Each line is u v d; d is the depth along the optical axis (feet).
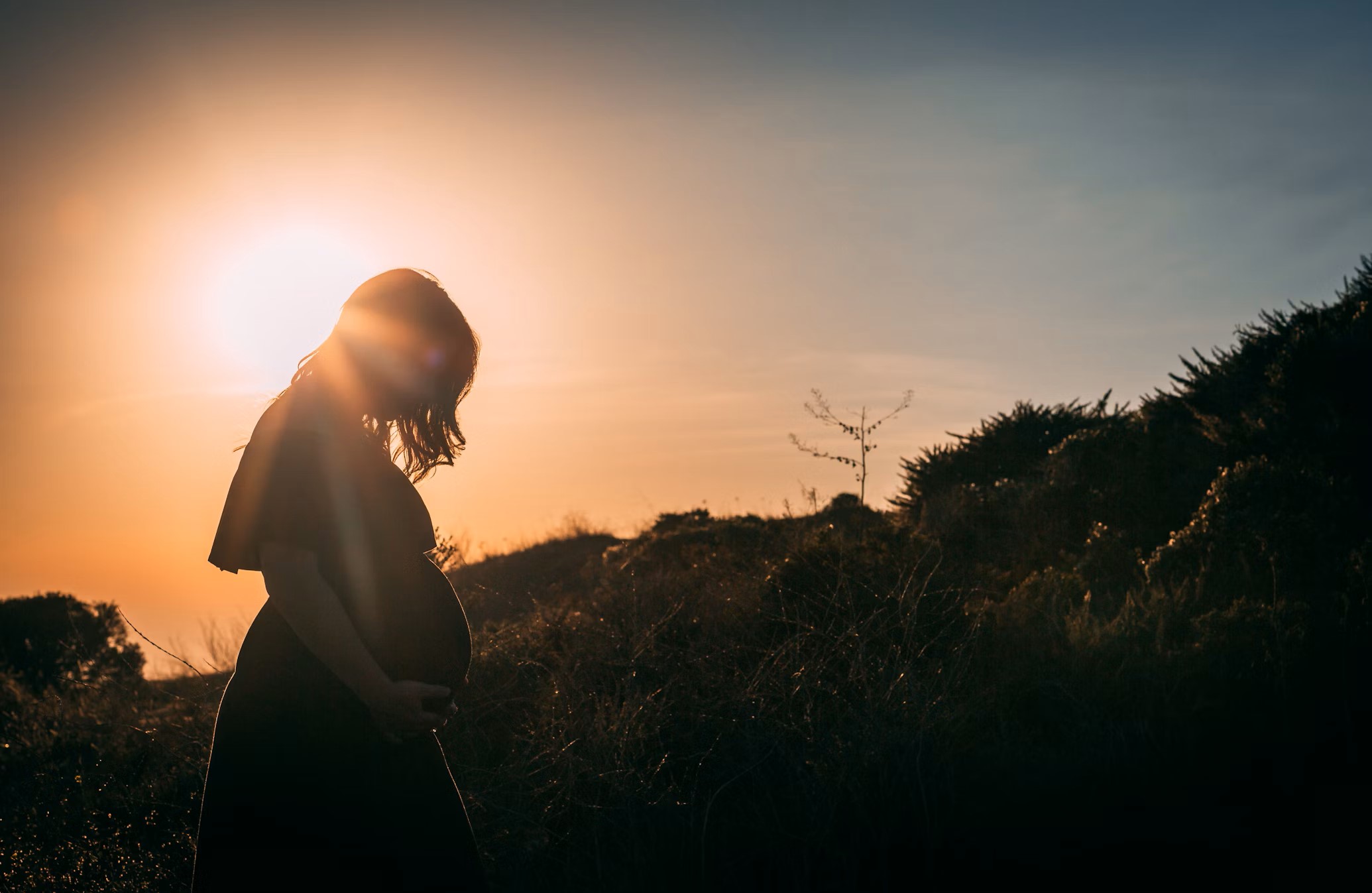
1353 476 20.85
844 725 12.10
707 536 29.99
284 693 6.92
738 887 10.69
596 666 14.80
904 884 10.56
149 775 16.12
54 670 33.22
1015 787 11.76
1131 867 10.33
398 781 7.05
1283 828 10.66
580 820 11.99
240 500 6.72
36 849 13.73
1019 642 15.05
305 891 6.70
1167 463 28.63
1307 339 24.41
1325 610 15.57
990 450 43.45
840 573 15.14
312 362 7.52
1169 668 14.17
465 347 7.96
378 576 7.17
